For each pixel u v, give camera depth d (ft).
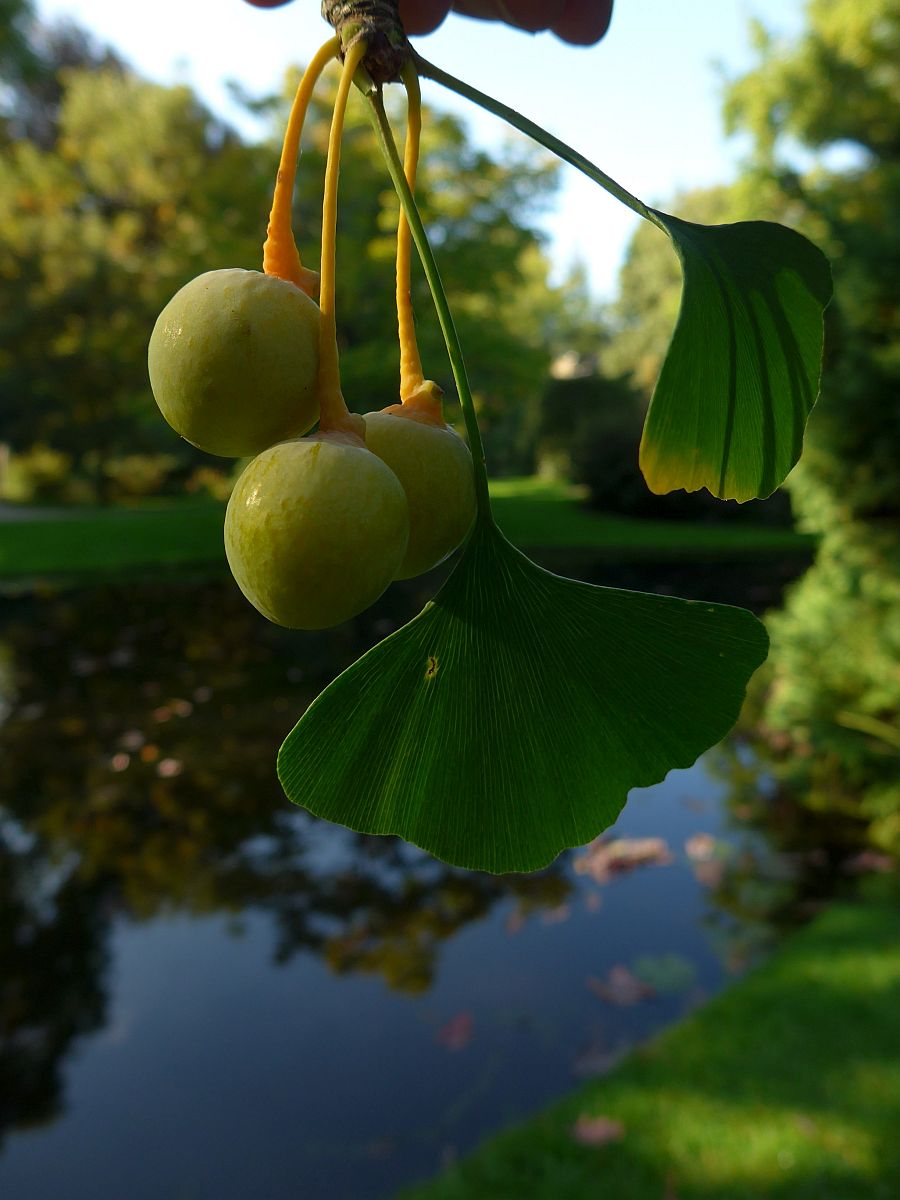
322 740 2.29
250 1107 12.18
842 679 20.70
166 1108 12.17
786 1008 12.46
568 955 15.65
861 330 19.66
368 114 1.97
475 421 2.12
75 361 83.56
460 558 2.19
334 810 2.36
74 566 49.88
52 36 95.30
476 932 16.49
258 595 2.00
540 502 91.40
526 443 117.19
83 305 81.15
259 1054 13.24
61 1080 12.72
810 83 25.12
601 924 16.67
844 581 21.86
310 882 18.25
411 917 17.03
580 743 2.34
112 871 18.57
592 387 105.19
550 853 2.40
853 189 21.86
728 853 19.45
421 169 52.08
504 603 2.22
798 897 17.43
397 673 2.25
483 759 2.35
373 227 52.54
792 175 21.47
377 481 1.98
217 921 16.83
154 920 16.84
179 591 44.65
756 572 50.19
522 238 55.98
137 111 81.10
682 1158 9.62
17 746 24.84
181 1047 13.42
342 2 1.97
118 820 20.76
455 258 52.95
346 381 45.70
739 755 25.23
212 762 23.88
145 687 29.71
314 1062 13.04
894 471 19.69
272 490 1.95
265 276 2.11
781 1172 9.30
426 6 4.89
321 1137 11.58
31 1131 11.81
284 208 2.14
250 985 14.90
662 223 2.12
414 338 2.39
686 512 75.56
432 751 2.34
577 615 2.23
